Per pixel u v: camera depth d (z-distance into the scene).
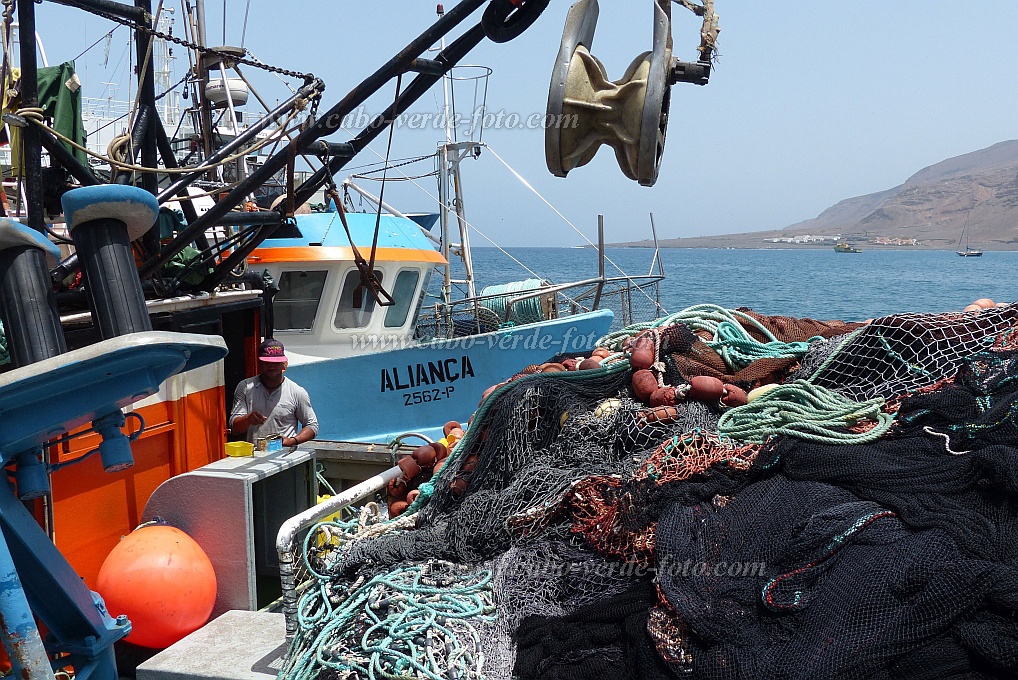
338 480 6.98
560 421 4.46
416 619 3.62
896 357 4.37
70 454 5.00
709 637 3.33
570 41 3.75
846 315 53.22
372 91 5.38
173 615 4.58
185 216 6.52
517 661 3.54
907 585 3.14
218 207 5.64
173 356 3.22
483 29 5.00
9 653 2.98
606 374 4.83
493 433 4.55
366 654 3.54
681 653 3.36
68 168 5.43
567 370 5.18
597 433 4.34
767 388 4.52
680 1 3.95
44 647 3.36
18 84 5.25
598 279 12.70
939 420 3.82
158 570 4.57
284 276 10.11
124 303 3.47
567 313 13.28
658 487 3.84
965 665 3.01
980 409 3.69
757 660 3.21
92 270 3.48
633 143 3.76
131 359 3.07
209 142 7.62
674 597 3.41
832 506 3.54
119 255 3.50
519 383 4.63
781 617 3.34
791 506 3.62
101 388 3.13
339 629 3.76
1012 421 3.49
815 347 4.71
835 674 3.05
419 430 10.11
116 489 5.37
